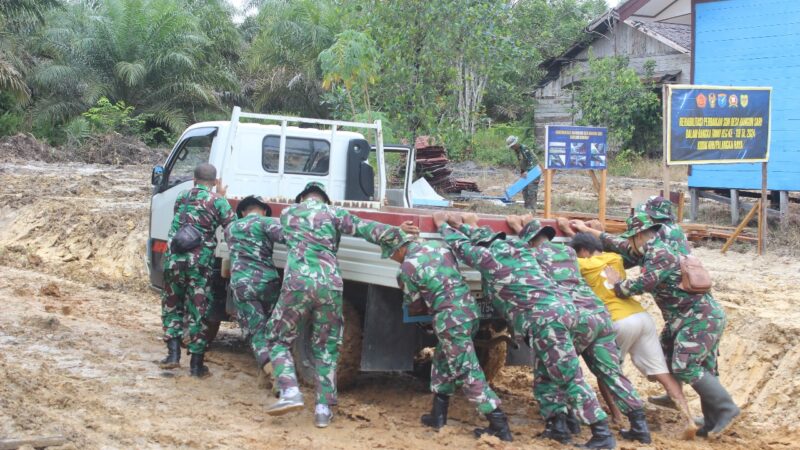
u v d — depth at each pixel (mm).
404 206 10125
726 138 12609
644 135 28641
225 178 8742
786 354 8383
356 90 18422
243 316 6887
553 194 20344
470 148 27766
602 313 6305
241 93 39719
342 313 6863
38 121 32594
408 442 6109
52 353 8234
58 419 6211
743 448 6418
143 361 8219
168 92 35625
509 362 7508
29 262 14469
